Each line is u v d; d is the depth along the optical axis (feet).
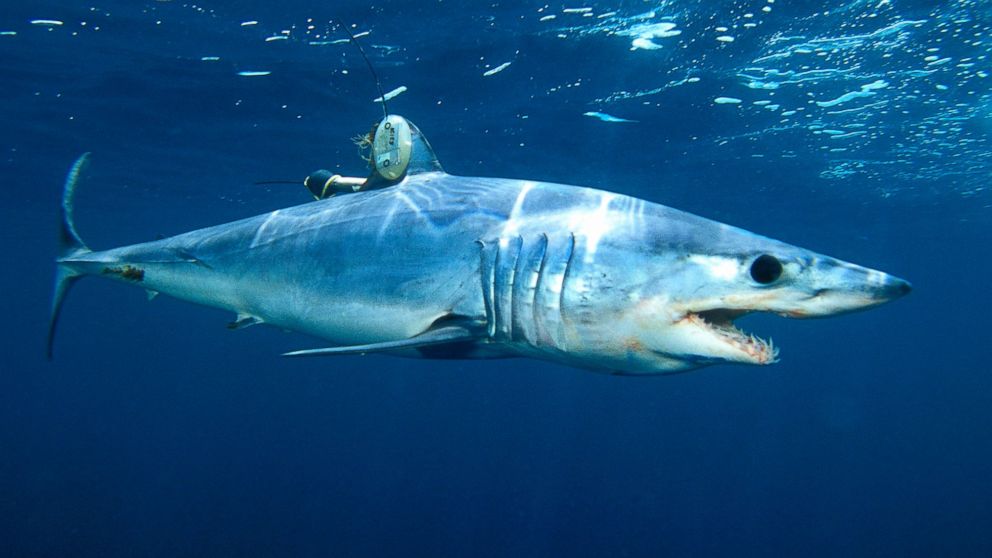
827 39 37.22
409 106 49.73
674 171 67.41
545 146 59.82
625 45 38.78
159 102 50.90
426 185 13.75
